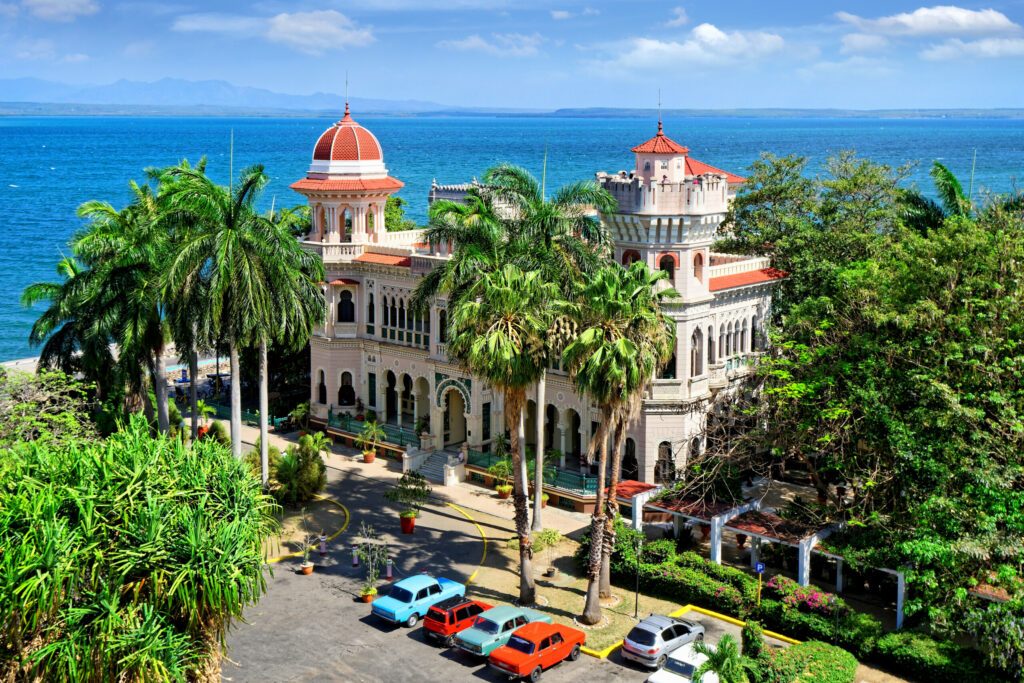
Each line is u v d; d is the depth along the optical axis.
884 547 44.78
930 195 159.88
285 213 70.06
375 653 42.31
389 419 73.31
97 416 61.12
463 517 58.09
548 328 45.47
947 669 39.03
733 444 53.50
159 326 58.91
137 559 32.66
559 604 47.22
